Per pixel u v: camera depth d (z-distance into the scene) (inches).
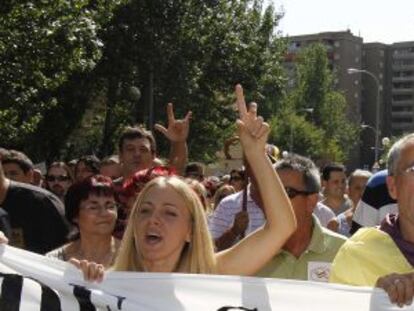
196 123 1263.5
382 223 137.3
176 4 1119.6
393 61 6166.3
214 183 464.4
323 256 175.5
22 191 207.6
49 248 206.8
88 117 1323.8
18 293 144.3
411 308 119.6
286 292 136.0
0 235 149.3
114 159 295.3
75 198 180.2
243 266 143.6
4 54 594.6
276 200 144.1
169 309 137.2
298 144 2896.2
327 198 335.3
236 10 1284.4
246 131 144.4
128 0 745.6
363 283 132.3
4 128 636.7
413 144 129.6
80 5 633.6
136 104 1179.3
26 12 594.2
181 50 1138.0
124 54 1111.6
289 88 4234.7
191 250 143.6
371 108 5959.6
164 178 145.1
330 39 5674.2
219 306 136.8
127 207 202.4
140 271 145.3
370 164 5541.3
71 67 649.0
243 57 1253.1
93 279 141.3
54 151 1154.7
